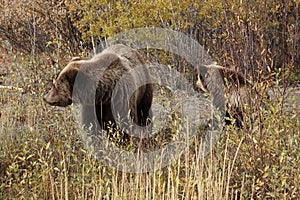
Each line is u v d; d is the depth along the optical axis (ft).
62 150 32.35
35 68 41.86
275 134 29.25
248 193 29.37
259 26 33.94
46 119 37.81
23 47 74.79
